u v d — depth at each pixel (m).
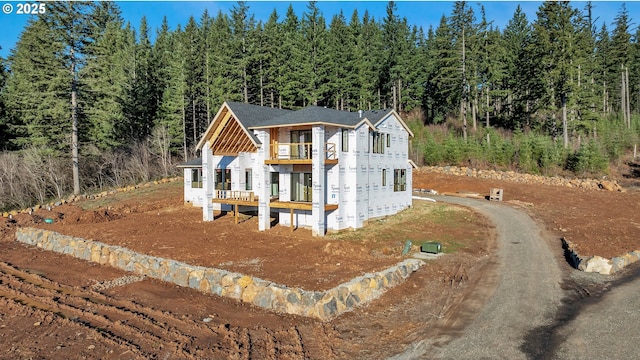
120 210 36.53
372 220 28.94
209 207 31.06
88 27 46.97
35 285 18.83
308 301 14.34
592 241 22.52
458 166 52.47
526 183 43.44
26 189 44.03
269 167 27.80
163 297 16.56
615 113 71.25
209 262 20.02
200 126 64.25
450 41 66.19
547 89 53.50
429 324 13.27
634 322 13.04
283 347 11.91
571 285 16.52
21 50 60.09
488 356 11.18
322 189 25.47
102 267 21.73
